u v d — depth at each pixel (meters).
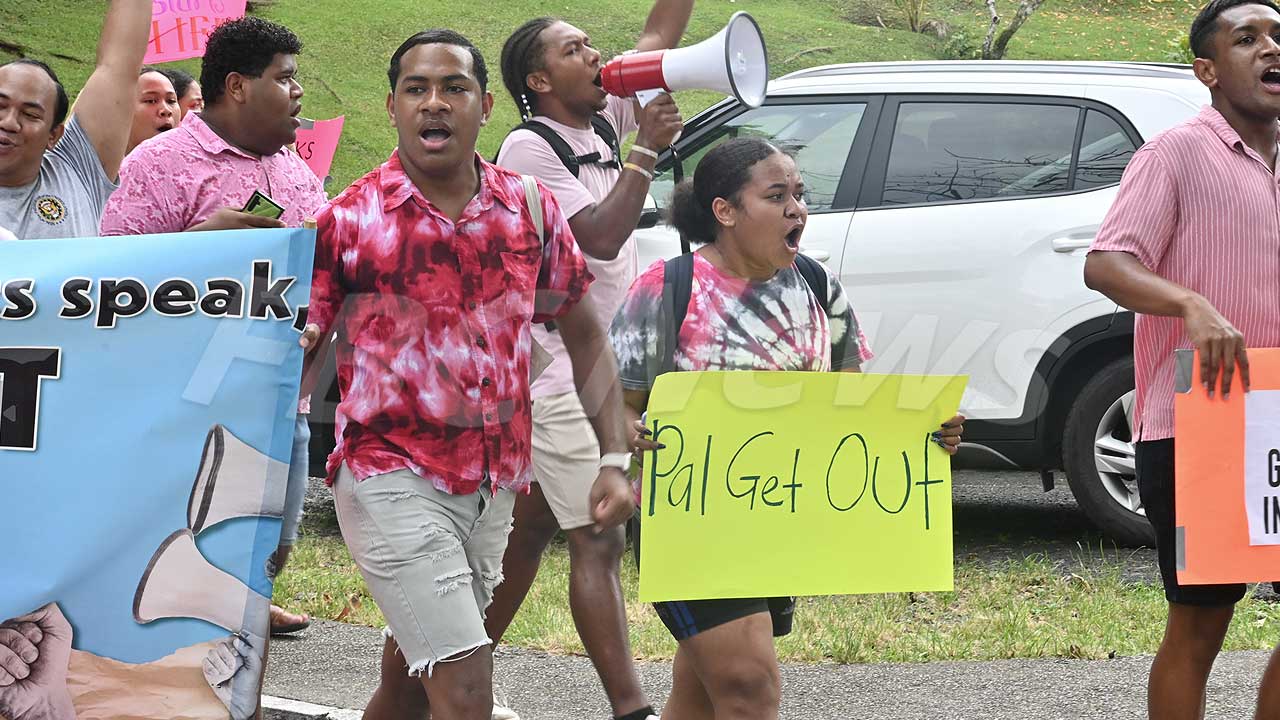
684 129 8.97
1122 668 6.18
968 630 6.73
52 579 3.41
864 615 6.83
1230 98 4.69
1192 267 4.65
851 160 8.72
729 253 4.18
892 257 8.41
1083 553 8.33
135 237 3.45
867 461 3.96
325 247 3.77
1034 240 8.23
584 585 5.00
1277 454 4.48
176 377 3.44
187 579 3.42
